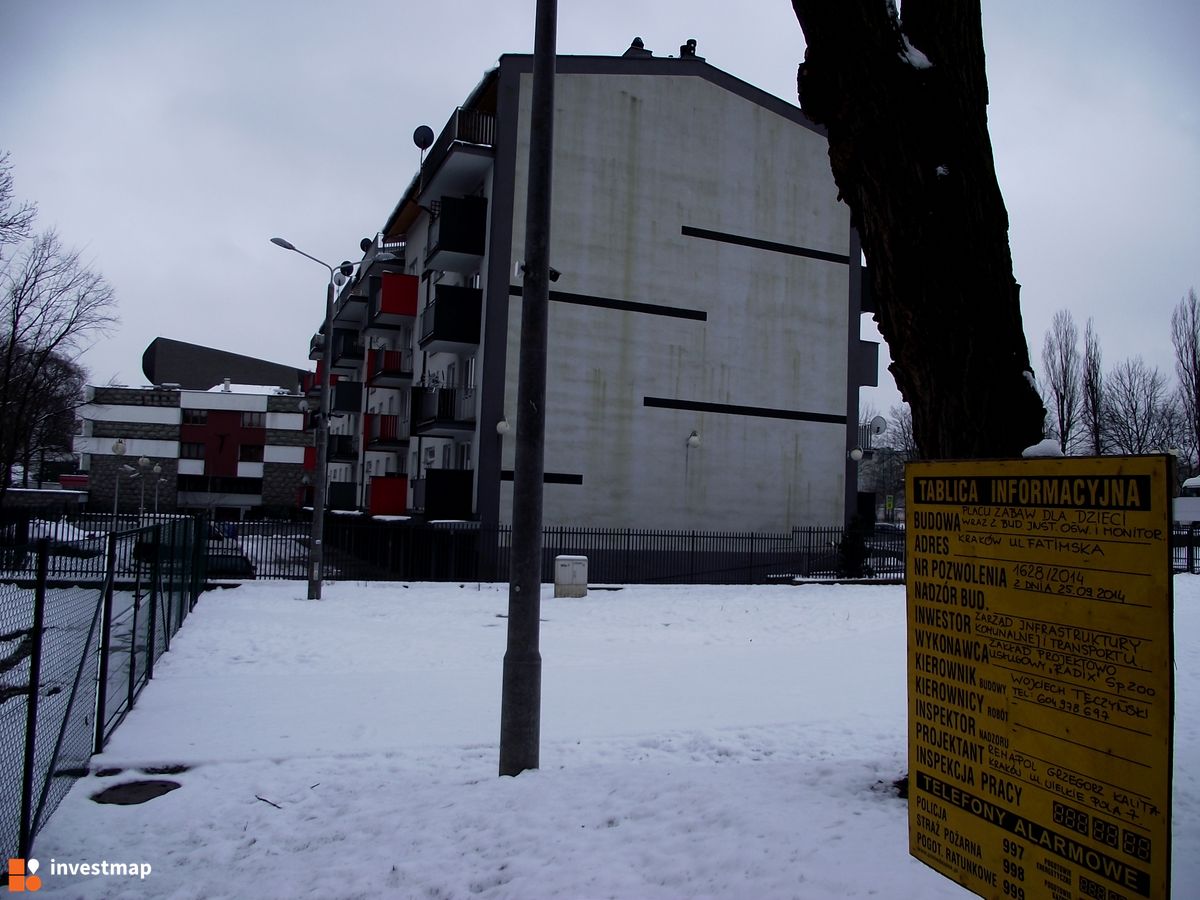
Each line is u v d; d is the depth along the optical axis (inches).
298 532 1029.8
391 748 295.3
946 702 123.4
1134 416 1754.4
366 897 170.6
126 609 336.5
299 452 2704.2
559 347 965.8
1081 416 1568.7
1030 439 191.6
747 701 375.2
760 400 1056.2
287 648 507.8
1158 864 92.1
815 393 1087.6
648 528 991.6
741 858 165.0
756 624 656.4
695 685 412.2
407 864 183.0
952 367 193.6
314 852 200.4
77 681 249.9
